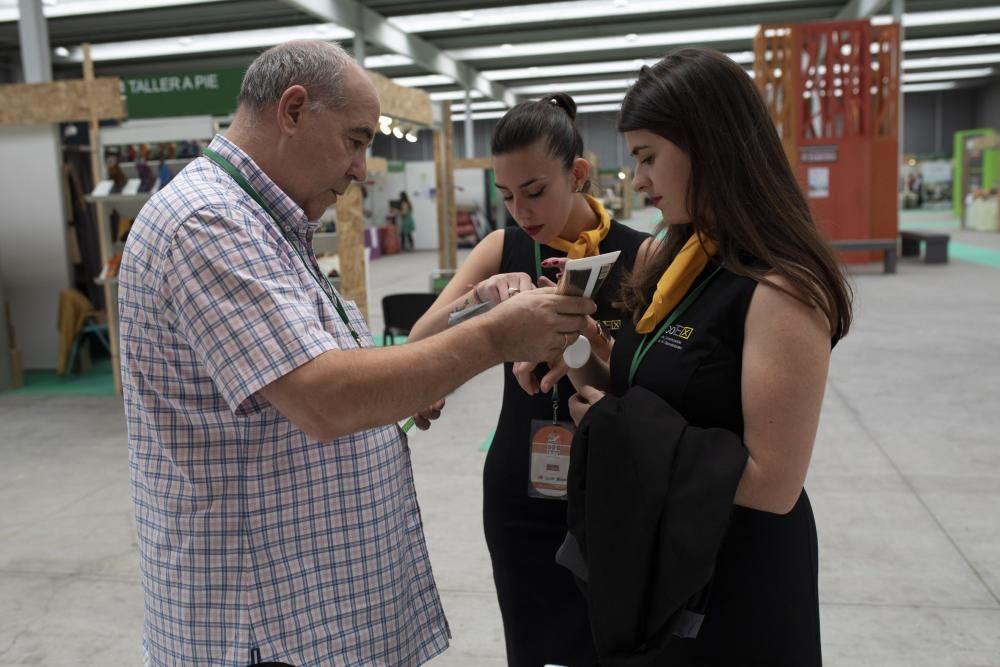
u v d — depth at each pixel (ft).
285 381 3.55
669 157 3.84
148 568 4.17
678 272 4.00
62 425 18.07
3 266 23.91
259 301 3.59
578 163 5.43
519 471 5.74
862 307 29.22
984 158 80.53
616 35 56.03
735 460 3.55
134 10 42.37
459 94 79.77
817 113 40.04
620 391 4.36
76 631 9.00
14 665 8.34
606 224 5.66
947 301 30.09
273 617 4.04
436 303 5.87
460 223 73.41
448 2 46.26
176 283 3.66
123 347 4.01
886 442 14.56
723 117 3.72
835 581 9.51
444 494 12.86
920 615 8.71
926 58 76.43
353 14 44.27
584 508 3.95
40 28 25.54
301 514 4.09
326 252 23.21
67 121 20.54
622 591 3.72
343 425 3.61
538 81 77.25
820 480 12.78
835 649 8.13
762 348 3.58
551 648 5.72
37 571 10.54
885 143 41.39
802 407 3.54
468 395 19.66
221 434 3.92
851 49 39.27
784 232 3.73
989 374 19.13
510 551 5.81
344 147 4.06
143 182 19.92
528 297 3.99
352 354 3.64
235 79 23.24
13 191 23.47
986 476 12.74
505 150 5.22
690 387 3.86
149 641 4.27
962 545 10.34
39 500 13.24
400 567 4.59
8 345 21.94
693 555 3.48
